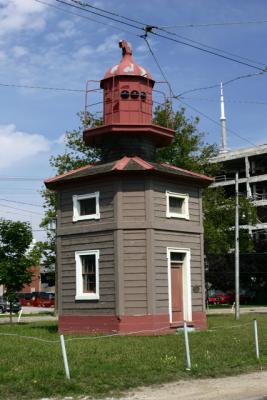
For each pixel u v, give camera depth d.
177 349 17.56
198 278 25.06
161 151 37.12
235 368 15.40
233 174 86.69
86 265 24.19
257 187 83.38
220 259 56.97
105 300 23.00
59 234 24.91
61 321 24.20
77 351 16.86
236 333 22.61
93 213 24.19
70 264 24.42
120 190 23.17
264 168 83.75
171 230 23.94
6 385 12.41
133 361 15.23
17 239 33.16
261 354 17.44
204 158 39.03
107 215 23.39
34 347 18.05
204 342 19.38
